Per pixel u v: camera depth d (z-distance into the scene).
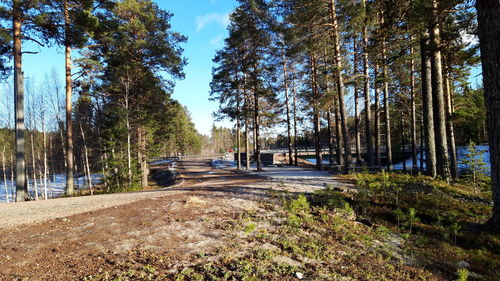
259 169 24.47
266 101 25.16
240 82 24.47
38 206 8.88
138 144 21.75
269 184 12.17
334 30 14.34
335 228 5.86
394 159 37.31
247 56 23.73
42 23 13.19
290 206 6.68
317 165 23.98
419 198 8.66
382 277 3.94
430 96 11.68
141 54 20.78
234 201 8.43
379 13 12.63
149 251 4.39
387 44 12.98
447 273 4.39
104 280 3.39
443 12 8.66
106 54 17.98
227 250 4.47
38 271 3.65
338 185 11.20
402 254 4.98
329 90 18.41
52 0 13.27
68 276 3.51
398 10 10.38
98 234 5.27
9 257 4.15
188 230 5.50
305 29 15.64
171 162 50.03
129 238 5.02
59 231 5.57
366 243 5.10
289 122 29.03
